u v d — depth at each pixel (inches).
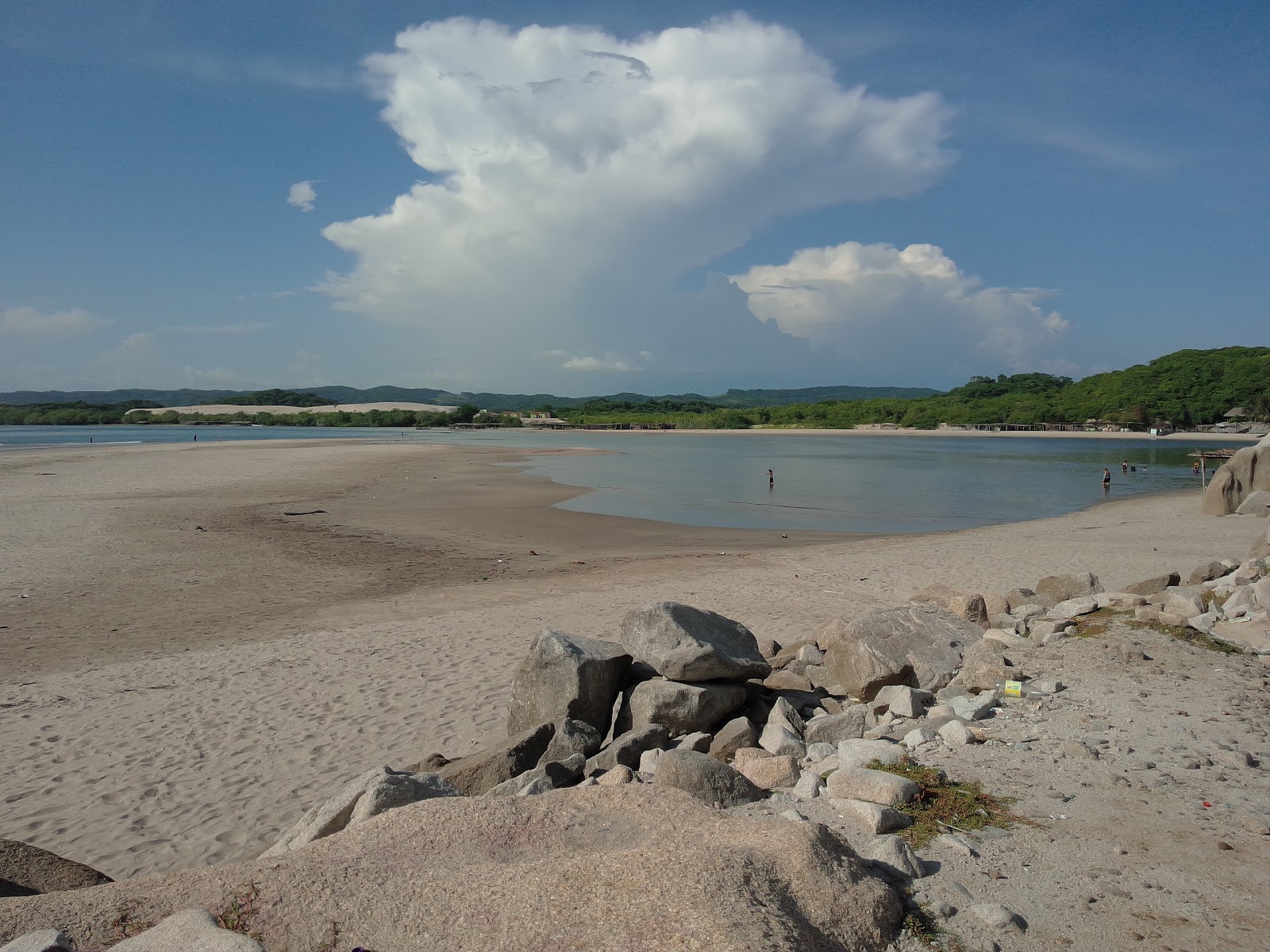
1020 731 239.1
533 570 716.0
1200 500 1323.8
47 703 364.5
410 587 637.3
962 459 2790.4
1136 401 5492.1
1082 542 862.5
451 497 1350.9
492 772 246.4
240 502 1197.7
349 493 1385.3
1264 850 161.8
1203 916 138.3
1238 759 206.7
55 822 256.1
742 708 304.5
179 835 247.0
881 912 130.3
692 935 113.0
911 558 769.6
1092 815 178.4
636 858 131.7
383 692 375.6
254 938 119.3
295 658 434.3
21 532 867.4
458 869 138.0
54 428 6348.4
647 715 279.7
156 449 2696.9
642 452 3203.7
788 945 112.1
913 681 306.8
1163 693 263.3
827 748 238.7
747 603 567.8
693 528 1024.9
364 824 157.8
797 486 1669.5
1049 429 5718.5
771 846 139.9
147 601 580.7
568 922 119.4
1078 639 330.6
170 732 328.5
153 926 122.9
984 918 135.0
